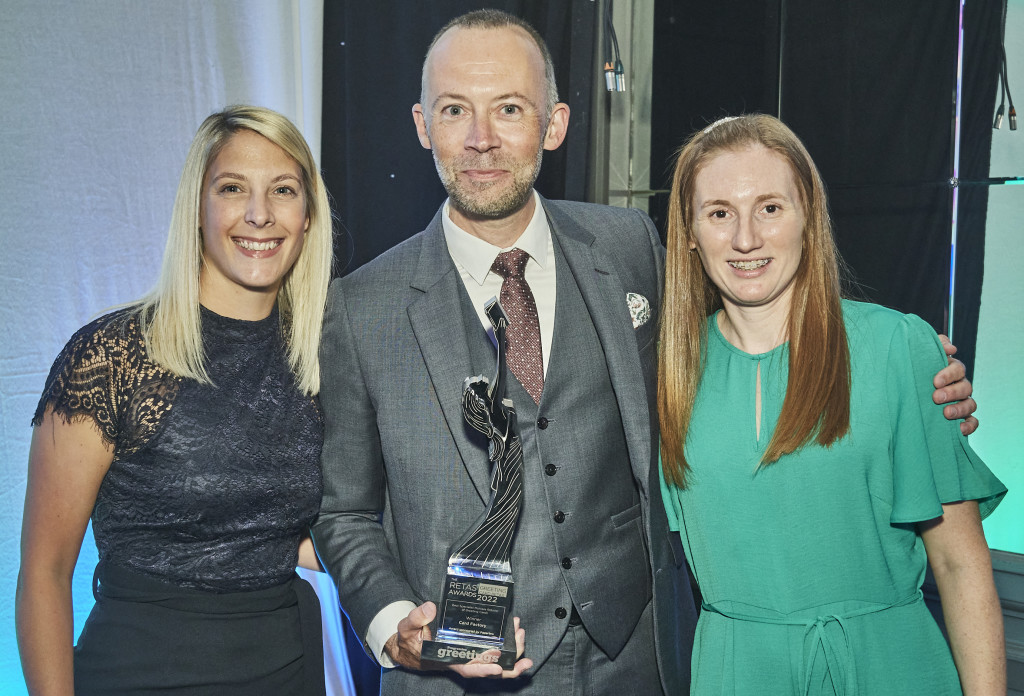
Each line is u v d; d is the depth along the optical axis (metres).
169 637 1.40
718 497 1.39
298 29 2.41
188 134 2.28
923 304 2.17
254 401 1.49
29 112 2.04
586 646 1.57
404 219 2.42
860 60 2.21
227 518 1.44
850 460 1.32
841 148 2.27
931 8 2.10
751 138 1.35
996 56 2.02
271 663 1.46
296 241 1.53
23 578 1.40
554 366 1.58
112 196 2.17
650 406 1.60
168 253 1.47
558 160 2.45
